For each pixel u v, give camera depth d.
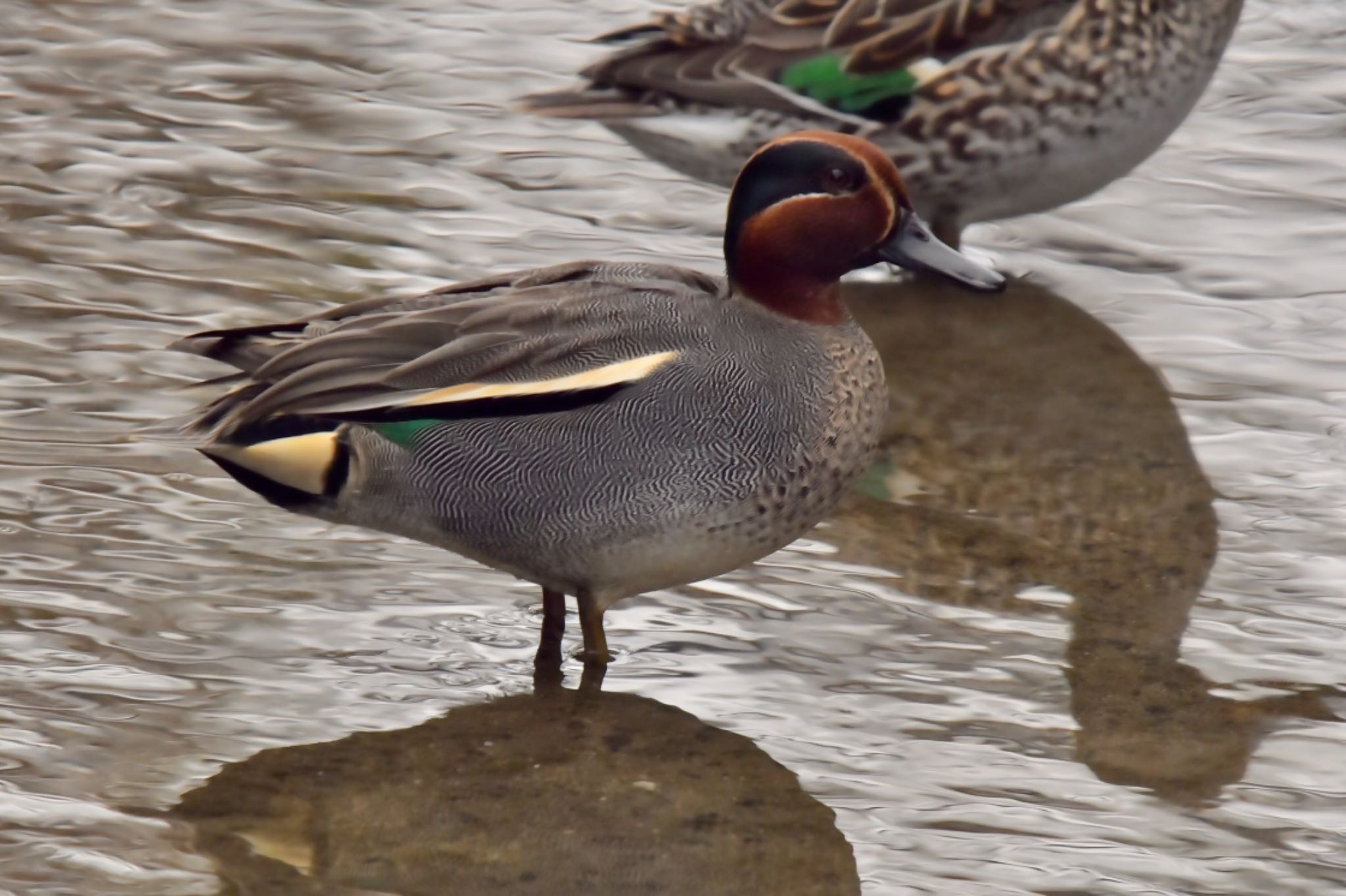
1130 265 14.30
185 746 8.97
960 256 10.38
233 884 8.02
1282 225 14.63
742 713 9.45
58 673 9.48
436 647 9.91
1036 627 10.20
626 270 10.34
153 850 8.21
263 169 15.14
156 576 10.38
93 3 17.70
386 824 8.50
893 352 13.26
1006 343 13.34
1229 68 16.62
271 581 10.41
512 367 9.53
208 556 10.60
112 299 13.27
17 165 14.99
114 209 14.48
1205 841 8.45
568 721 9.35
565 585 9.82
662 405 9.52
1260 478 11.62
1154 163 15.52
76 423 11.83
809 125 14.09
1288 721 9.34
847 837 8.48
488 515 9.56
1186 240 14.54
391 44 17.11
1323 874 8.21
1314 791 8.81
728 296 10.18
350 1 17.83
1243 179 15.23
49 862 8.09
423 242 14.20
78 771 8.73
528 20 17.58
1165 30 13.81
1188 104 14.17
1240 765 9.02
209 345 10.05
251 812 8.52
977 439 12.18
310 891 8.01
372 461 9.52
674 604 10.44
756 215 10.04
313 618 10.09
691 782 8.89
